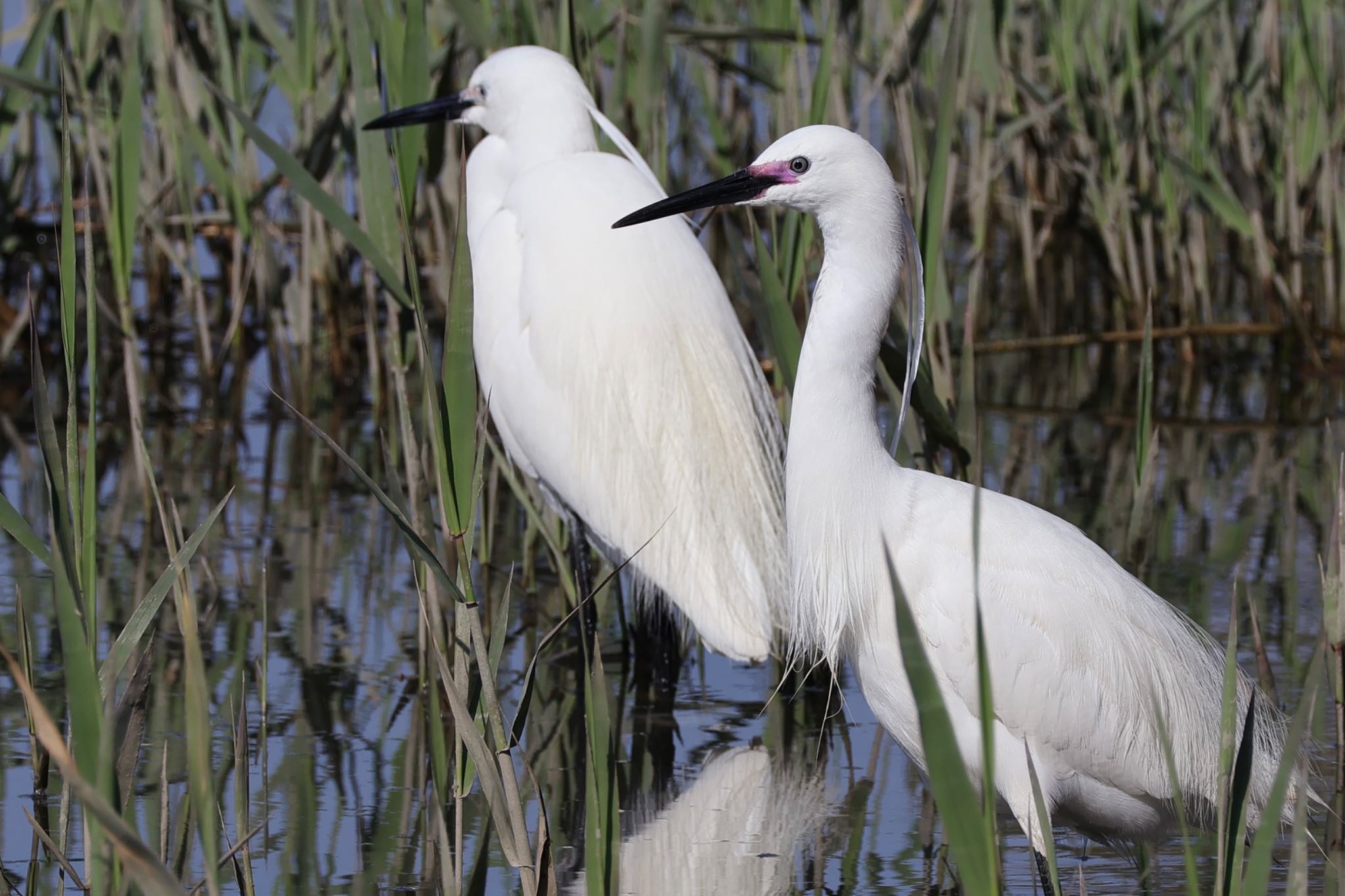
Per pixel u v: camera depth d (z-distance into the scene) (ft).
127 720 18.15
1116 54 56.24
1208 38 53.72
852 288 22.95
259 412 51.62
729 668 33.50
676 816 25.44
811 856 23.86
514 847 19.57
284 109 67.72
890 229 22.82
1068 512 41.24
